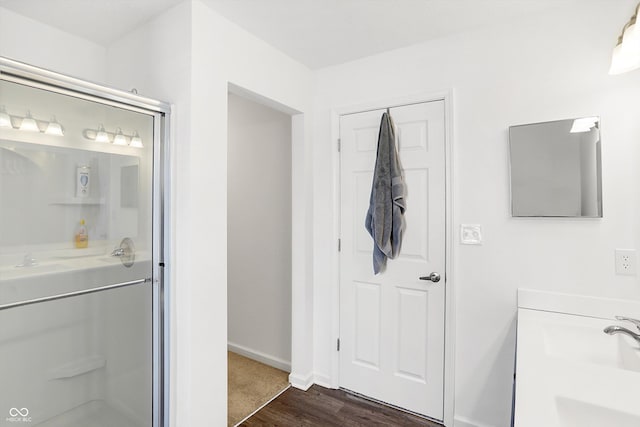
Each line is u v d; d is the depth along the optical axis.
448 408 2.00
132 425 1.56
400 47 2.14
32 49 1.83
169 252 1.67
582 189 1.64
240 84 1.88
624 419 0.81
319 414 2.13
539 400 0.86
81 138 1.37
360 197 2.32
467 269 1.94
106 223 1.46
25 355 1.25
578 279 1.67
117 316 1.51
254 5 1.69
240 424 2.03
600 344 1.37
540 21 1.75
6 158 1.17
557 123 1.69
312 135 2.50
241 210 2.97
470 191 1.93
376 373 2.27
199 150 1.66
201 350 1.68
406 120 2.15
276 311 2.77
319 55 2.25
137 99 1.53
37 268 1.27
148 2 1.66
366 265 2.30
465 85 1.95
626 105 1.57
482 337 1.90
